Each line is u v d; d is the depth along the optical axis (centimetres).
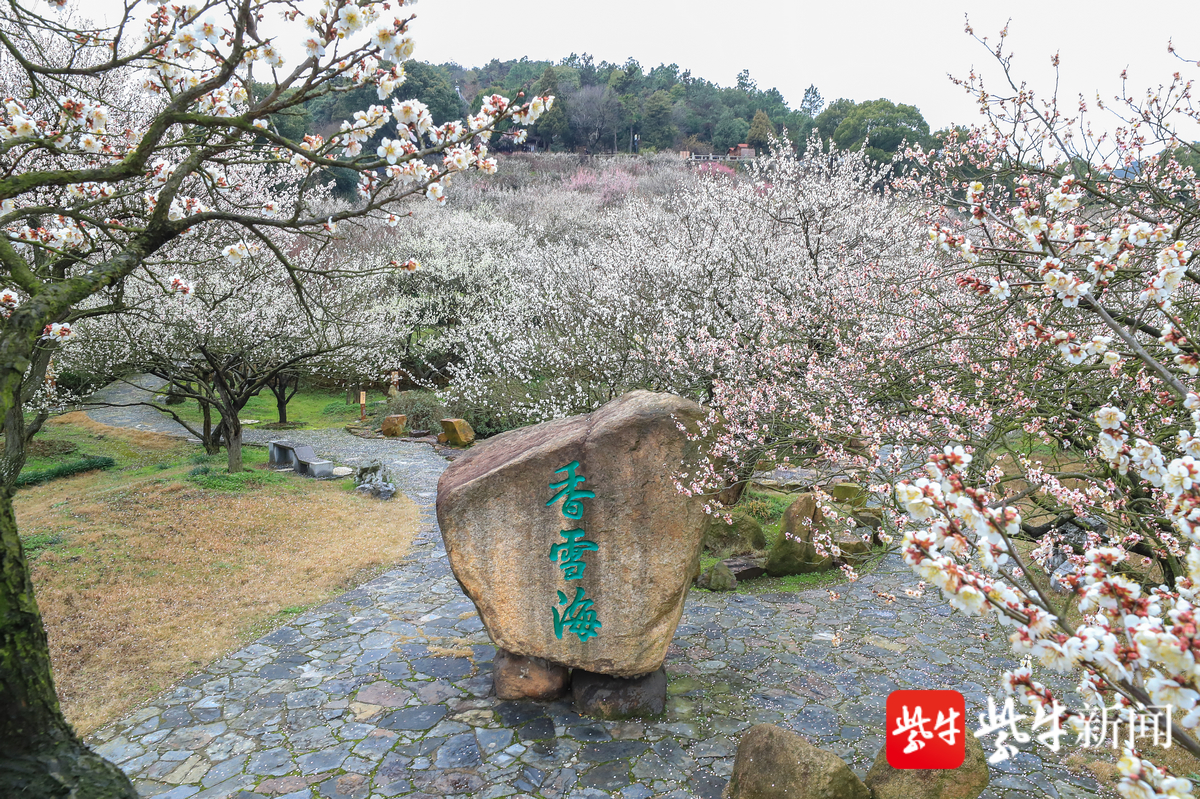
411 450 1716
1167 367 416
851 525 838
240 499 1117
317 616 747
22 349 366
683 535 536
